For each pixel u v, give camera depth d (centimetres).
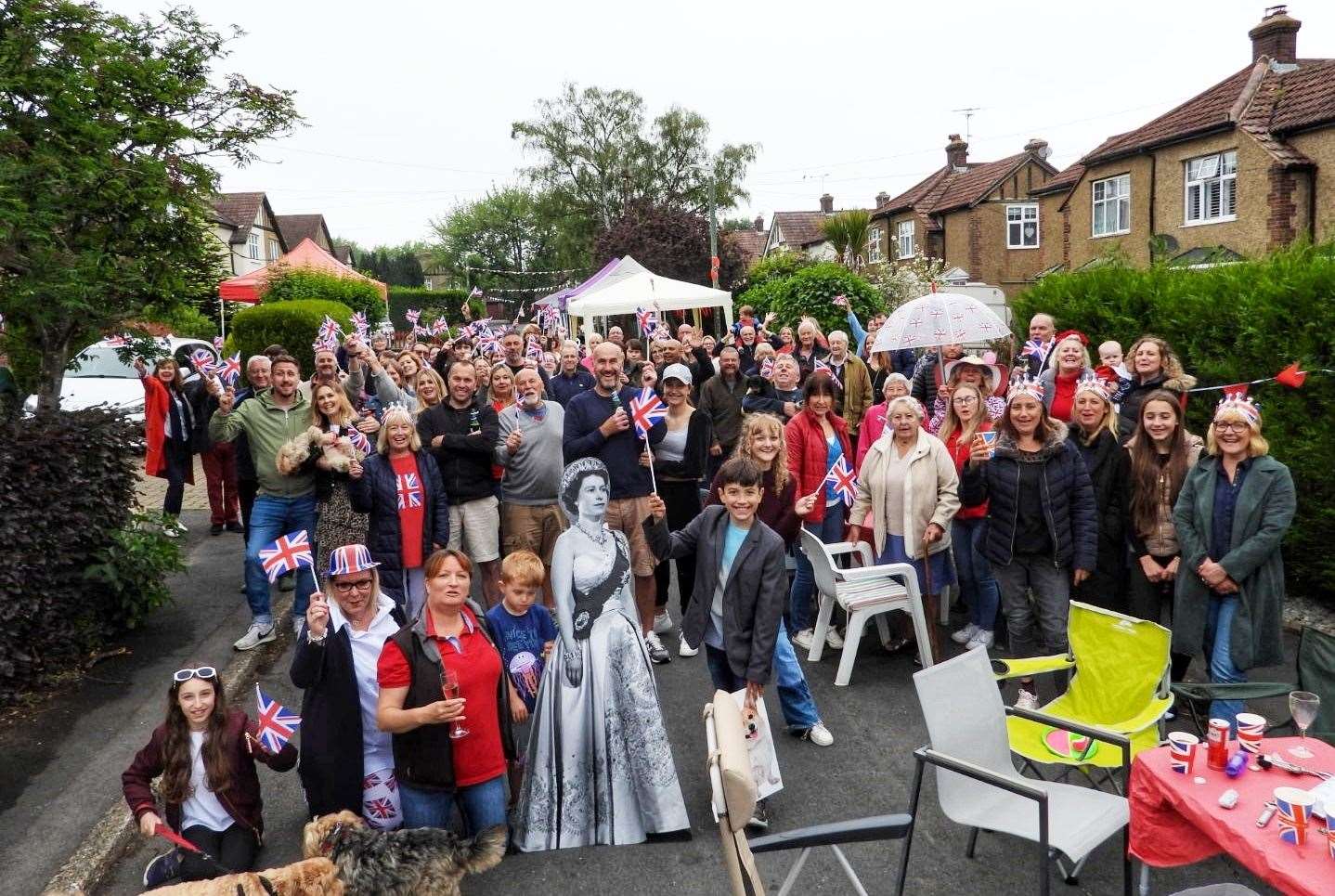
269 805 509
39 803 499
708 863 445
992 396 748
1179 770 358
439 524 646
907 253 4125
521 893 425
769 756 477
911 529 661
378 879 363
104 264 836
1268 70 2212
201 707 424
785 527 660
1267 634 514
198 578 905
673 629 767
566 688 459
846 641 650
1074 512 588
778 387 928
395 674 414
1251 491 509
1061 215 2916
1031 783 432
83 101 820
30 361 956
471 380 714
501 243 7981
